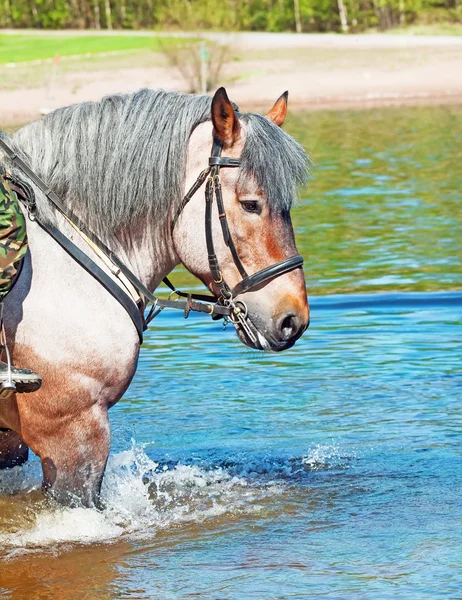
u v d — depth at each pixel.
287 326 5.97
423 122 36.12
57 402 5.82
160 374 9.89
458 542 6.02
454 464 7.52
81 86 49.00
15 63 59.38
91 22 89.94
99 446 6.00
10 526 6.48
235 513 6.70
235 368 10.08
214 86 48.94
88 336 5.78
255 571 5.68
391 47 62.34
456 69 53.31
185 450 7.98
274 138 5.86
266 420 8.59
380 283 13.93
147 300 6.26
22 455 7.05
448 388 9.23
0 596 5.43
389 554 5.85
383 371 9.84
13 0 90.19
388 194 21.89
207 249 5.96
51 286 5.76
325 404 8.94
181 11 63.03
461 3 79.38
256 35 70.50
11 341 5.71
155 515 6.66
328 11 80.50
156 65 55.12
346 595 5.27
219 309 6.08
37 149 5.98
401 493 6.99
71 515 6.14
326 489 7.12
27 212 5.78
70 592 5.47
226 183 5.87
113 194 5.96
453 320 11.81
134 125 5.97
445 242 16.83
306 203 21.11
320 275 14.66
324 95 46.81
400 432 8.20
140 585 5.54
